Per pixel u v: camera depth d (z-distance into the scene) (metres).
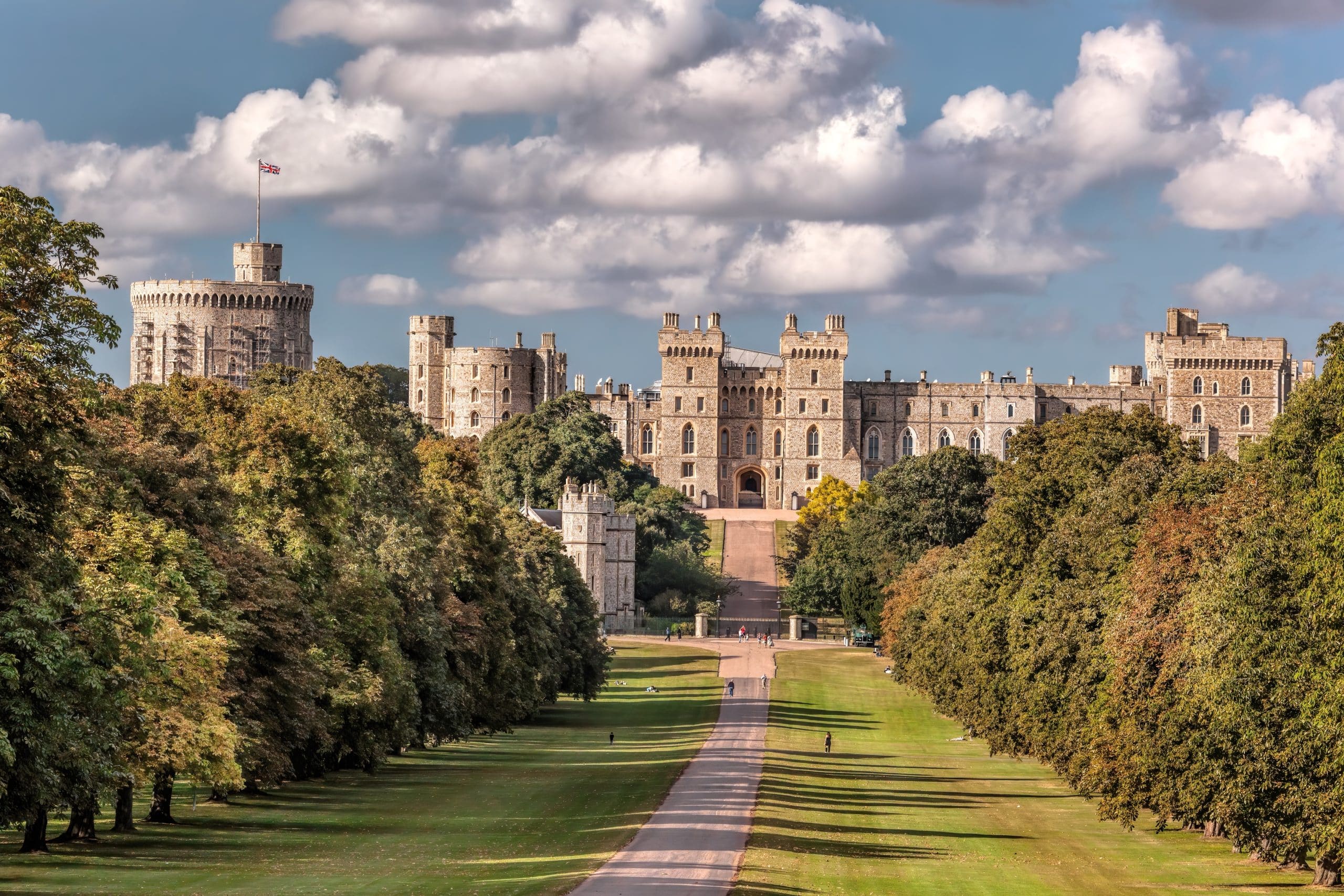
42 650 36.88
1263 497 56.25
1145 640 57.00
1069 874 51.22
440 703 79.38
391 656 71.06
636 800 67.38
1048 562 77.00
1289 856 48.31
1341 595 44.78
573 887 44.84
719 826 59.50
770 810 64.56
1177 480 71.62
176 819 57.97
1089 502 79.69
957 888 47.97
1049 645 70.00
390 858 50.16
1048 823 64.88
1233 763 48.53
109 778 42.78
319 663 64.38
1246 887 48.84
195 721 49.91
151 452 57.28
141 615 43.81
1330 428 50.31
